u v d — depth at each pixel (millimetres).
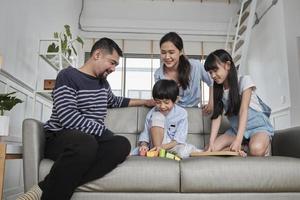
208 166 1241
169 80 1749
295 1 3873
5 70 2248
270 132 1704
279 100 3926
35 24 2988
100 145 1230
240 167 1242
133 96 5184
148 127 1732
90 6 5328
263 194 1239
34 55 2953
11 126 2342
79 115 1303
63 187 1073
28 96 2773
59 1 3906
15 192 2430
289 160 1284
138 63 5281
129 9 5359
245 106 1621
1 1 2207
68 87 1342
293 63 3721
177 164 1265
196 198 1225
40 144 1279
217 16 5418
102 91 1461
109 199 1202
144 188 1213
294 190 1252
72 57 3547
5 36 2277
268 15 4336
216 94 1730
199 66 2016
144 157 1308
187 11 5414
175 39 1897
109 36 5270
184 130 1680
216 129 1743
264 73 4453
